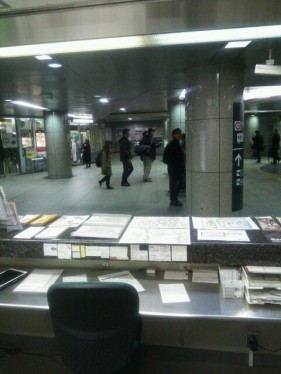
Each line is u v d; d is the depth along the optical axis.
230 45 3.12
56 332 1.48
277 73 3.46
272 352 2.06
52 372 2.08
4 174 11.73
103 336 1.42
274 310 1.53
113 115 17.20
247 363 2.08
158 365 2.09
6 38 2.21
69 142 10.98
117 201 6.55
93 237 1.82
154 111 14.91
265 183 8.21
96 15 2.06
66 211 5.88
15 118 12.10
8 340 2.33
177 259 1.75
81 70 4.36
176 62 3.88
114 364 1.47
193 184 4.23
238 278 1.71
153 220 2.13
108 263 2.03
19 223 2.01
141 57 3.63
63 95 6.88
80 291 1.36
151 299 1.67
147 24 2.02
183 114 9.16
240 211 4.27
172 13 1.97
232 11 1.90
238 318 1.48
